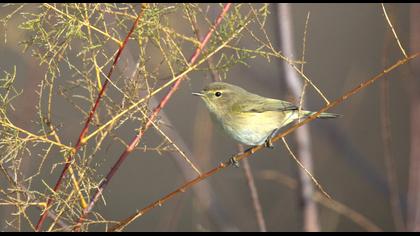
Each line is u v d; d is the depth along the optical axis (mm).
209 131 13312
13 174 7977
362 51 21000
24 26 7797
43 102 13344
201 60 8477
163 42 8789
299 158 11945
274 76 16062
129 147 8508
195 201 14938
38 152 14336
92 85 8219
